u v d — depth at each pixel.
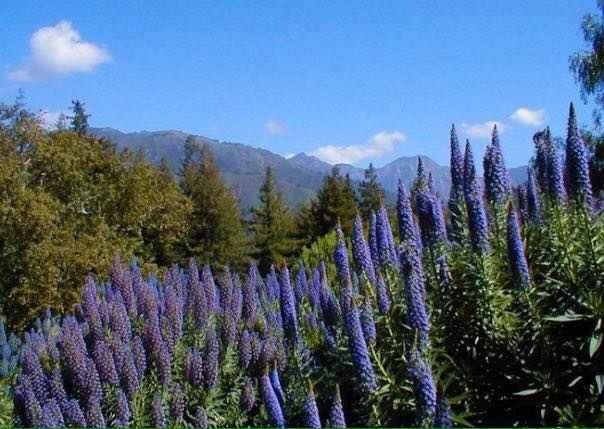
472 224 6.68
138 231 41.91
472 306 6.61
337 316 7.11
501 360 6.47
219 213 53.50
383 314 6.38
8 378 10.22
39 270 31.45
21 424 6.75
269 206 52.59
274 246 51.41
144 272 35.81
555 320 6.01
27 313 31.86
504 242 7.21
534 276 6.89
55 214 34.00
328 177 48.25
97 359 7.02
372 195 51.28
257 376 7.63
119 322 8.45
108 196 39.59
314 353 7.36
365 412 5.62
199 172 59.41
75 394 7.09
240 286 10.20
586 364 5.93
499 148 7.45
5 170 32.78
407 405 5.46
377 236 7.58
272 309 9.72
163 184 43.91
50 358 8.33
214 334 7.24
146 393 7.12
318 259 17.98
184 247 53.41
